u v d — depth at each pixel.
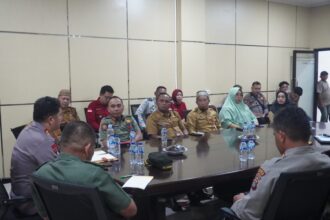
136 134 3.53
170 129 3.70
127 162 2.36
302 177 1.47
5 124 4.36
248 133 3.57
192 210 3.10
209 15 6.26
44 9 4.54
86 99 4.98
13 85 4.39
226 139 3.30
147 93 5.56
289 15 7.48
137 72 5.43
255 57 7.03
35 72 4.54
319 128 3.96
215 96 6.52
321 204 1.68
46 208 1.55
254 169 2.21
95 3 4.94
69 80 4.82
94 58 5.00
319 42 7.75
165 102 3.72
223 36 6.49
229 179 2.11
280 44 7.41
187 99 5.80
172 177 1.98
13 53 4.36
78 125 1.59
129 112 5.39
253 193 1.59
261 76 7.18
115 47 5.18
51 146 2.36
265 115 5.86
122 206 1.48
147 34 5.47
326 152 2.58
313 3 7.43
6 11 4.28
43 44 4.57
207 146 2.95
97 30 5.00
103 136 3.35
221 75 6.56
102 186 1.43
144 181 1.90
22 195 2.26
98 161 2.33
